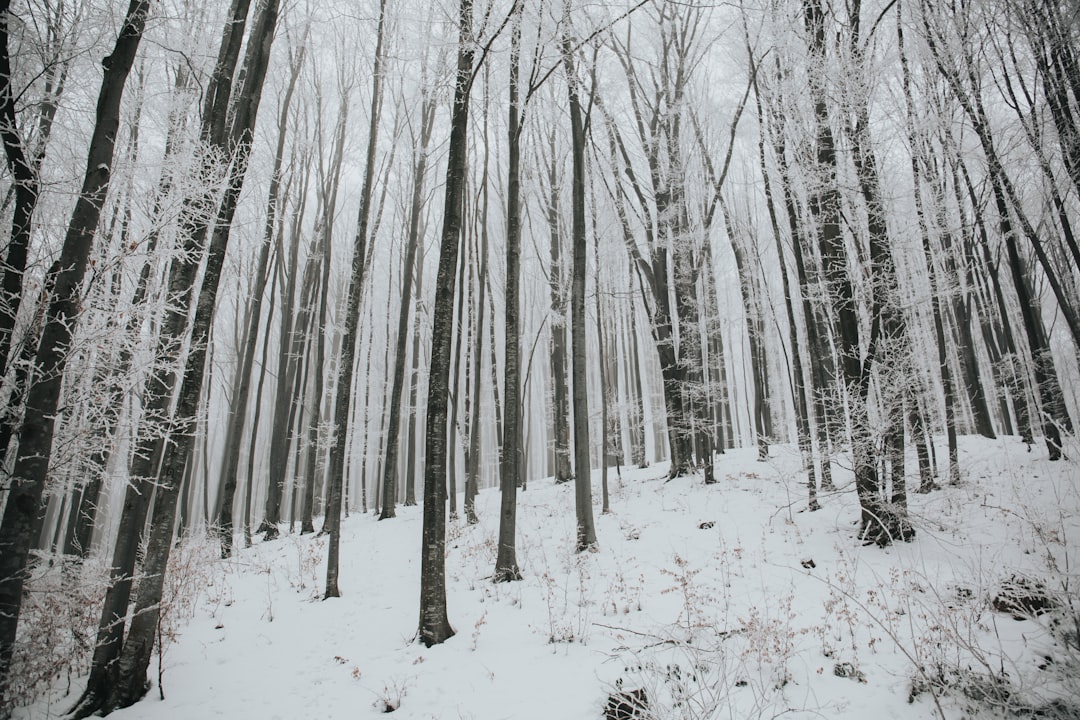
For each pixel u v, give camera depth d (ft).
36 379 14.46
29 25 17.07
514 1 23.31
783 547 27.61
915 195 31.07
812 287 30.78
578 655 17.85
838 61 28.53
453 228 22.71
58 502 54.75
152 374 17.30
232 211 20.02
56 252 17.78
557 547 31.78
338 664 19.22
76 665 18.90
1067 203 29.07
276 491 52.21
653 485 48.91
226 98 20.22
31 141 17.08
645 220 51.57
